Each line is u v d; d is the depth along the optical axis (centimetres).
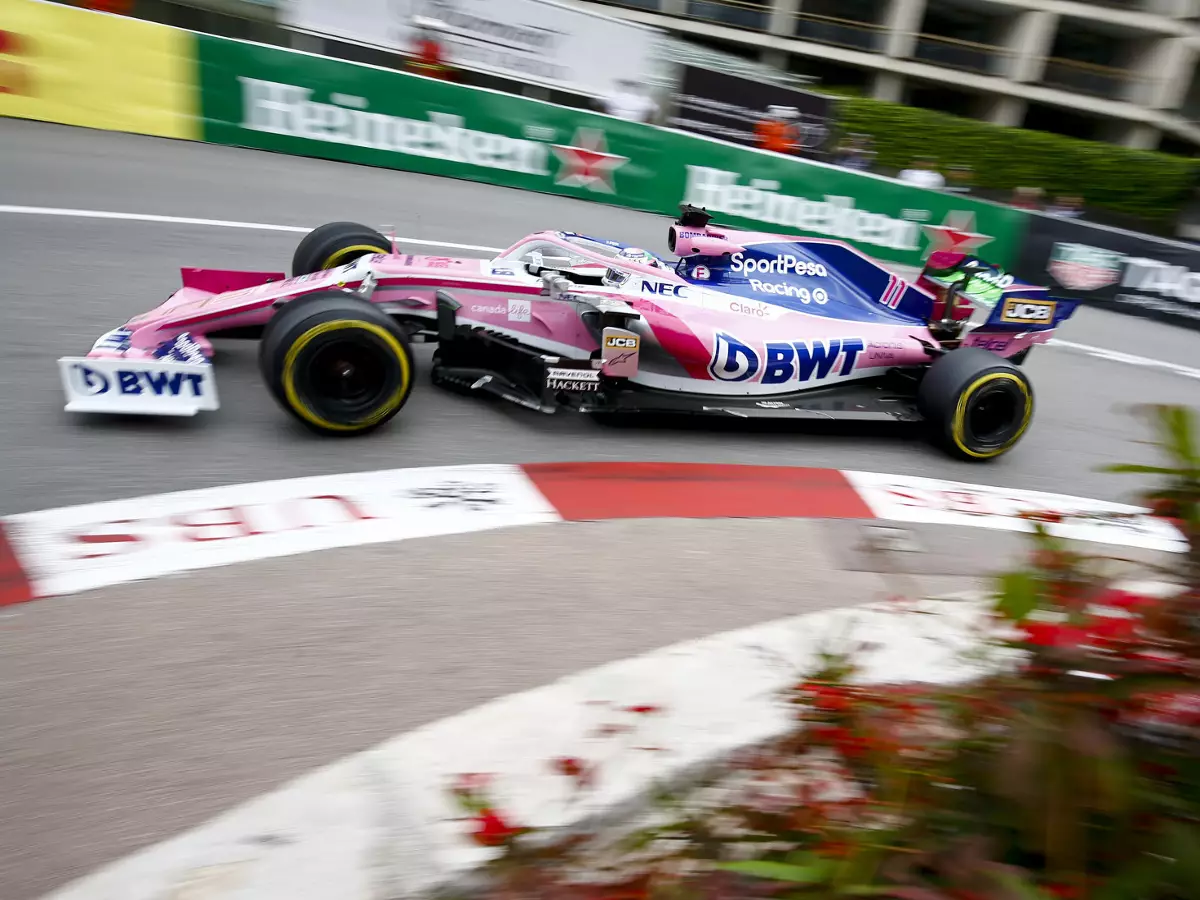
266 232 787
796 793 160
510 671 306
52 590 311
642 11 2517
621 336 481
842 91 2477
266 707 274
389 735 269
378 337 430
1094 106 2617
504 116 1105
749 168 1188
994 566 451
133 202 793
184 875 215
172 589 322
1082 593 144
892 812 141
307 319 414
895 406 573
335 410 435
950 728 150
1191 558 144
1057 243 1211
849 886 127
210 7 1103
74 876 214
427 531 385
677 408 509
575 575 373
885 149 1795
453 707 285
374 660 302
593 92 1241
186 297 498
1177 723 140
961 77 2598
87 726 258
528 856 158
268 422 456
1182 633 136
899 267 1248
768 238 573
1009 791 133
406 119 1076
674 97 1281
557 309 507
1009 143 1780
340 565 351
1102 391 818
